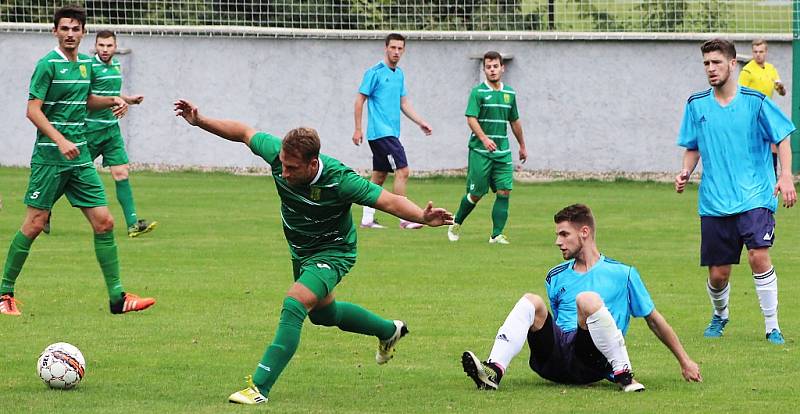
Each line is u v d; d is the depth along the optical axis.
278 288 26.19
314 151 15.76
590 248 17.36
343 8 58.59
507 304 24.38
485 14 57.75
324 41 57.88
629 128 55.88
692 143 21.70
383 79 39.16
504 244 34.72
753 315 23.67
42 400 16.00
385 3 58.44
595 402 16.03
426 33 57.06
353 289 26.12
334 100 58.09
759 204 20.94
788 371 18.36
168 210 42.59
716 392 16.73
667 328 17.36
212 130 16.73
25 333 21.05
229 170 58.97
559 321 17.48
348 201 16.16
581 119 56.22
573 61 56.16
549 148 56.69
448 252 32.75
